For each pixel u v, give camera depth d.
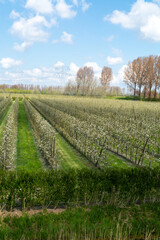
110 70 77.56
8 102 38.72
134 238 4.26
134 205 5.57
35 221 4.53
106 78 78.38
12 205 5.15
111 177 5.86
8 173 5.48
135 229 4.39
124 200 5.62
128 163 9.66
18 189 5.13
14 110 21.64
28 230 4.20
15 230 4.08
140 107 24.67
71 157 10.38
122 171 6.07
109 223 4.48
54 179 5.41
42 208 5.34
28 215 4.77
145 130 11.18
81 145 11.07
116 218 4.81
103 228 4.27
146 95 66.38
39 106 31.92
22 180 5.25
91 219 4.66
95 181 5.65
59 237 3.92
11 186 5.08
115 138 12.12
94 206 5.32
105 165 8.72
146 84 59.41
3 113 25.92
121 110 22.58
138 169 6.27
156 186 5.89
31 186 5.21
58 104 31.28
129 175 6.03
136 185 5.76
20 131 15.92
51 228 4.14
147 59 58.31
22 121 20.64
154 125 13.28
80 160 9.98
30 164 9.07
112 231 4.23
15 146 11.50
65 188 5.41
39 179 5.36
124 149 11.29
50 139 8.94
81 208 5.19
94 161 9.39
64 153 10.96
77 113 21.30
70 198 5.51
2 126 17.66
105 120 14.47
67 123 14.32
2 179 5.21
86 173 5.81
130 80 61.31
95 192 5.55
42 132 11.12
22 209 5.21
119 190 5.57
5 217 4.66
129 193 5.64
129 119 16.20
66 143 13.02
